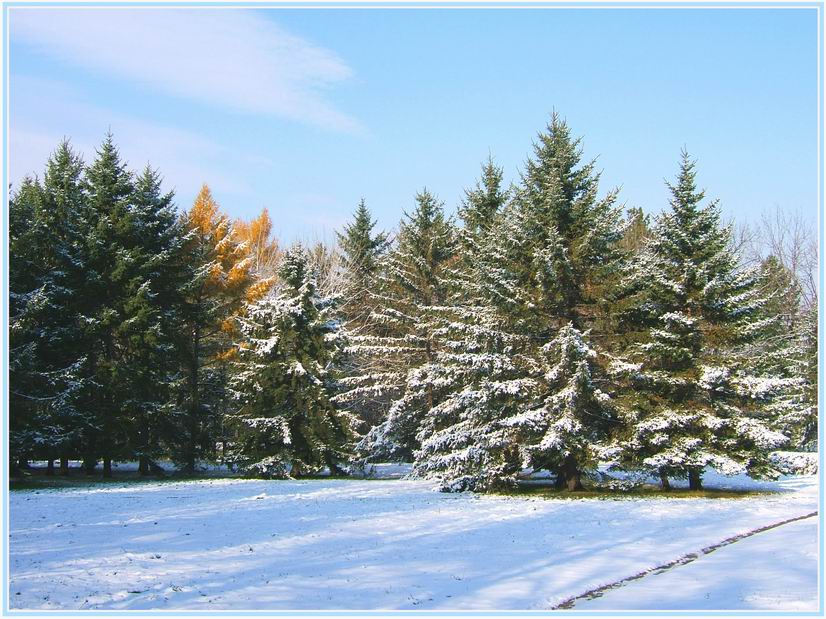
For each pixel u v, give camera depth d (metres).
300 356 36.44
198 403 38.09
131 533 16.05
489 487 27.17
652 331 27.44
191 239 38.84
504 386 26.44
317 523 17.95
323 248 56.78
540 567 12.74
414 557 13.60
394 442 37.19
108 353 34.16
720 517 19.31
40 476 33.16
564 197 27.86
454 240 41.09
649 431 25.95
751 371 28.45
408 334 40.03
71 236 34.12
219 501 23.12
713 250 27.67
